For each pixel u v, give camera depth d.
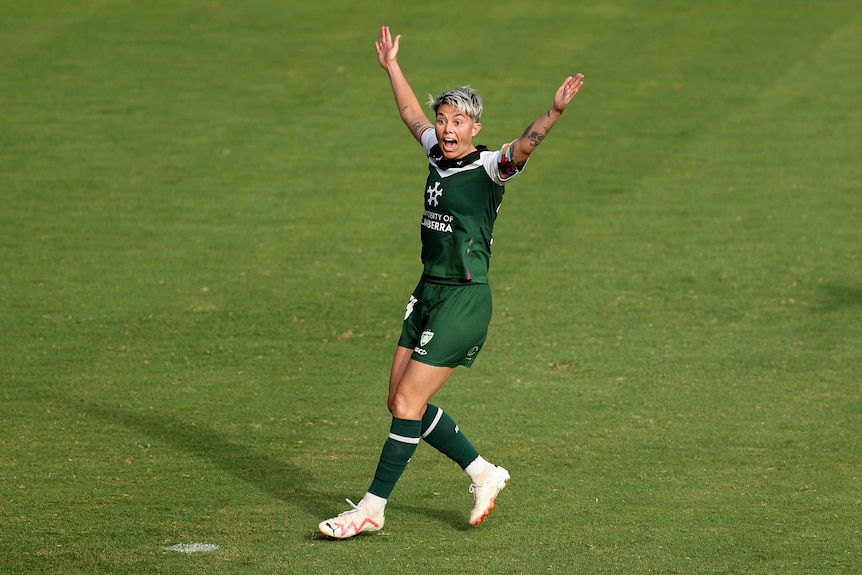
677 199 44.09
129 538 19.12
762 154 48.78
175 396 27.09
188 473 22.39
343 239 40.56
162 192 44.84
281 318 33.19
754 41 63.09
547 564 18.16
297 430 24.98
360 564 18.14
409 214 43.22
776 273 36.56
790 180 45.94
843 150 49.16
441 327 19.06
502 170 18.66
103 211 42.81
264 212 43.09
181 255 38.72
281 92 56.09
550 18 66.69
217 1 69.19
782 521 19.89
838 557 18.33
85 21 65.44
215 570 17.88
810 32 64.38
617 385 27.88
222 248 39.50
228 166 47.75
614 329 32.06
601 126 52.25
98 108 53.72
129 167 47.31
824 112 53.62
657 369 28.97
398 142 50.69
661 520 20.02
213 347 30.77
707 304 34.00
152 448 23.77
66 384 27.83
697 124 52.44
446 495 21.58
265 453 23.61
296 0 69.69
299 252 39.22
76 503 20.70
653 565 18.09
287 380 28.33
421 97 54.84
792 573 17.77
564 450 23.78
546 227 41.41
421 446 24.44
